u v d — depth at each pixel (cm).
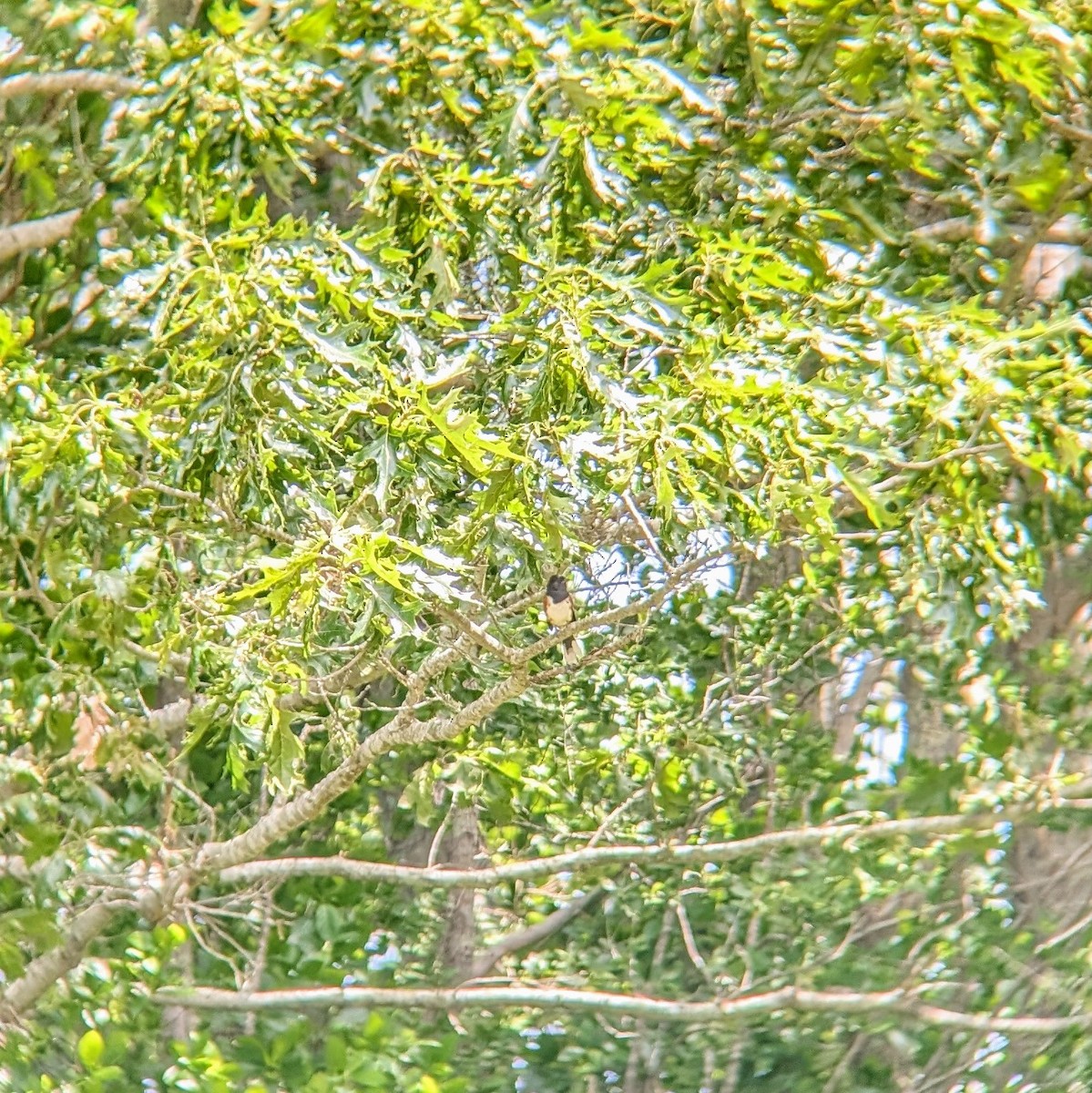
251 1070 1498
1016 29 1216
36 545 1203
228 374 1115
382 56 1272
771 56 1356
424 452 1091
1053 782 1664
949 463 1285
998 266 1490
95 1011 1485
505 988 1652
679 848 1622
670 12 1384
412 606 1052
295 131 1255
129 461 1187
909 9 1239
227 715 1195
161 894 1534
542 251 1223
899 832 1642
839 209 1408
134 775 1428
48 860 1361
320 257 1147
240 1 1267
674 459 1115
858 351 1205
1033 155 1370
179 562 1306
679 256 1312
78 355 1423
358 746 1367
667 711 1628
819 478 1216
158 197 1245
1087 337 1341
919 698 2061
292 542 1166
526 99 1207
